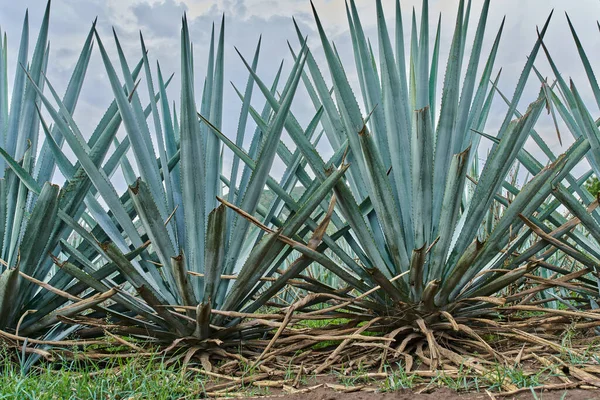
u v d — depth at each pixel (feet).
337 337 9.62
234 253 10.70
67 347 10.89
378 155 9.89
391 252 10.44
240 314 9.92
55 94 11.16
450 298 10.41
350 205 10.18
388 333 10.77
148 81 11.58
